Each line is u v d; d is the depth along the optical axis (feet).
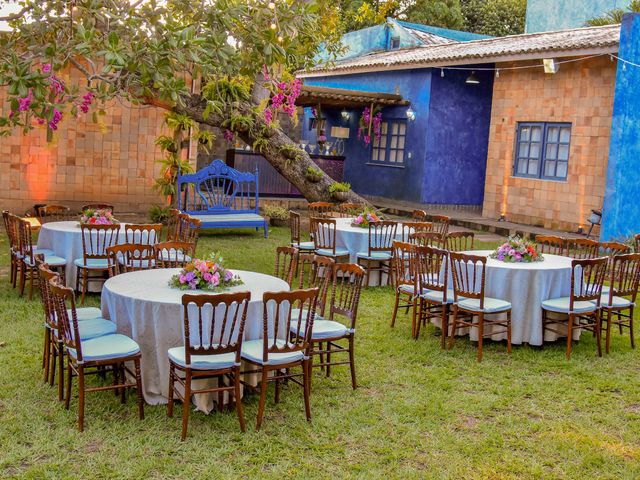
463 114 61.98
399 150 64.44
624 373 22.21
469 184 63.26
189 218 31.71
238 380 16.56
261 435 16.52
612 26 55.31
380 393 19.57
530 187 53.93
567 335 24.38
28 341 22.29
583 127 49.88
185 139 50.31
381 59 66.74
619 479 15.29
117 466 14.74
